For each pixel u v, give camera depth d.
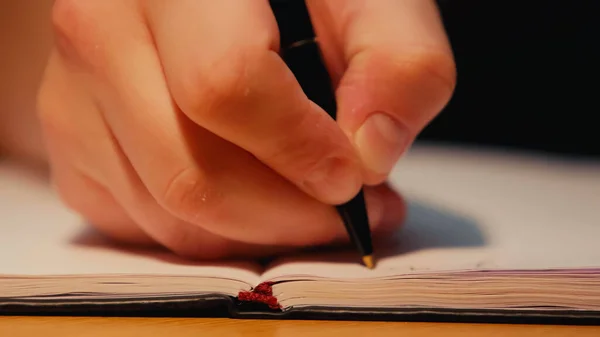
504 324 0.24
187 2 0.25
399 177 0.37
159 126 0.26
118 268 0.25
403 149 0.26
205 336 0.23
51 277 0.25
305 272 0.25
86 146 0.27
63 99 0.28
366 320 0.24
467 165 0.40
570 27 0.48
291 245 0.27
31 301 0.24
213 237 0.26
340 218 0.26
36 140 0.40
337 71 0.28
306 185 0.26
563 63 0.48
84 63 0.27
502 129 0.48
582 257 0.26
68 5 0.27
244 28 0.24
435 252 0.27
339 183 0.25
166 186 0.26
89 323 0.24
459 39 0.50
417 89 0.26
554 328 0.24
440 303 0.24
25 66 0.41
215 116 0.24
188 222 0.26
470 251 0.27
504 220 0.30
